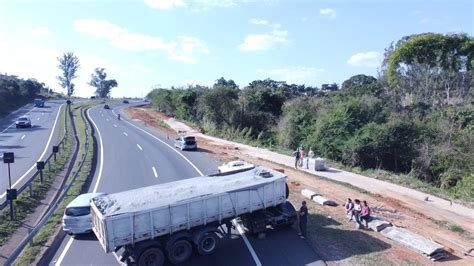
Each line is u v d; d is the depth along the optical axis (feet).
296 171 98.27
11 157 63.26
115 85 629.92
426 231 57.82
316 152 126.62
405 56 168.14
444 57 162.40
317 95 205.26
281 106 192.03
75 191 73.10
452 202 74.54
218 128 184.75
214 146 138.92
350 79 334.44
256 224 52.85
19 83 341.82
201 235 46.98
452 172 98.12
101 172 92.27
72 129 162.30
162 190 49.01
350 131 122.21
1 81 298.97
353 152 112.68
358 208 58.13
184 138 125.59
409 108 146.82
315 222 60.08
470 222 63.00
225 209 49.29
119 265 45.29
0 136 149.79
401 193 79.82
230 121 189.47
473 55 158.92
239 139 157.28
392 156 111.34
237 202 50.34
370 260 47.11
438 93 180.04
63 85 561.84
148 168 97.19
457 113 121.80
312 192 74.13
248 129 178.70
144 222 43.57
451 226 59.98
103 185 80.12
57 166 93.56
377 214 64.49
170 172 92.89
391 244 52.08
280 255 48.19
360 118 128.57
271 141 154.10
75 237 53.52
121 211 42.75
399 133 110.22
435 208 70.44
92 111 284.20
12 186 77.56
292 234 55.01
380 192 79.71
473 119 117.80
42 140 139.23
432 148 106.11
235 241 52.80
